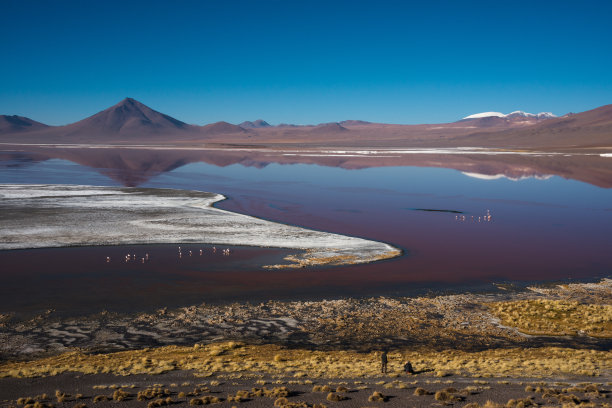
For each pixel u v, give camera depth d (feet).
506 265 170.91
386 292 141.79
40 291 137.80
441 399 62.49
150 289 140.97
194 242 196.54
